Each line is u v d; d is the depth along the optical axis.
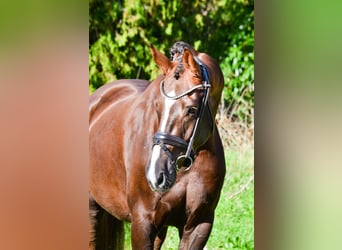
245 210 10.88
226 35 14.80
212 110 6.75
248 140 13.05
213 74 6.84
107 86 8.60
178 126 6.18
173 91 6.24
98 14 14.88
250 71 14.19
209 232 7.03
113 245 8.57
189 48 6.88
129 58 14.96
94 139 7.99
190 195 6.84
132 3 14.88
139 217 6.98
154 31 15.03
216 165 6.94
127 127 7.36
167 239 10.00
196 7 14.99
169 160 6.13
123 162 7.36
